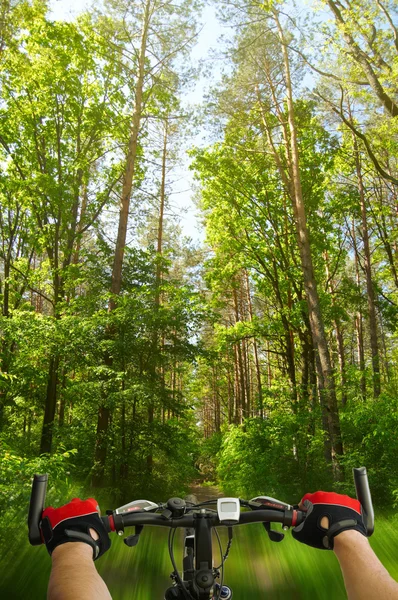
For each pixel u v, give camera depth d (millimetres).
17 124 23469
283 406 19688
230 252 29891
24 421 21328
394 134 21078
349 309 31234
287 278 26969
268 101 23984
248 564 5320
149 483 17391
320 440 17547
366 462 14258
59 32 21062
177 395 18547
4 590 4219
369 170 29594
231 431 27672
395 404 15953
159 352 18234
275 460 18047
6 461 8484
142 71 21734
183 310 18062
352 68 20109
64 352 16578
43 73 21828
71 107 23109
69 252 21828
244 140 25359
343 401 23047
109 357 17453
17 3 16906
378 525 6938
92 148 24844
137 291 18500
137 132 21625
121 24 21219
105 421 17375
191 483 35969
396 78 17828
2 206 26328
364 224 29141
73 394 17125
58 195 21109
